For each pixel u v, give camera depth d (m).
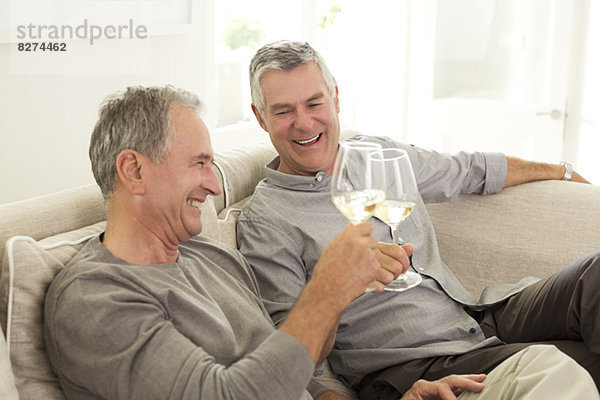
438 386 1.58
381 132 4.57
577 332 1.79
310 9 4.19
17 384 1.33
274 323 1.81
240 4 3.81
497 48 4.20
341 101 4.83
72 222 1.62
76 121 2.99
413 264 2.04
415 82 4.29
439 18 4.21
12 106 2.77
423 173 2.25
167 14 3.26
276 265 1.87
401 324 1.88
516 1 4.12
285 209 1.96
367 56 4.57
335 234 1.93
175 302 1.38
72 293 1.31
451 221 2.40
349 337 1.90
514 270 2.29
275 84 1.96
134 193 1.41
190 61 3.44
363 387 1.89
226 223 1.96
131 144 1.39
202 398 1.22
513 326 1.97
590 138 4.20
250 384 1.21
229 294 1.55
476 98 4.28
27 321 1.35
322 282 1.28
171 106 1.42
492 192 2.36
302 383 1.24
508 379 1.55
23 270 1.35
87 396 1.32
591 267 1.75
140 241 1.44
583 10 4.11
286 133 1.98
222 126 3.81
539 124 4.18
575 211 2.27
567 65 4.10
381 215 1.59
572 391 1.47
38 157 2.89
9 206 1.56
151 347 1.27
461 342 1.90
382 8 4.42
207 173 1.47
